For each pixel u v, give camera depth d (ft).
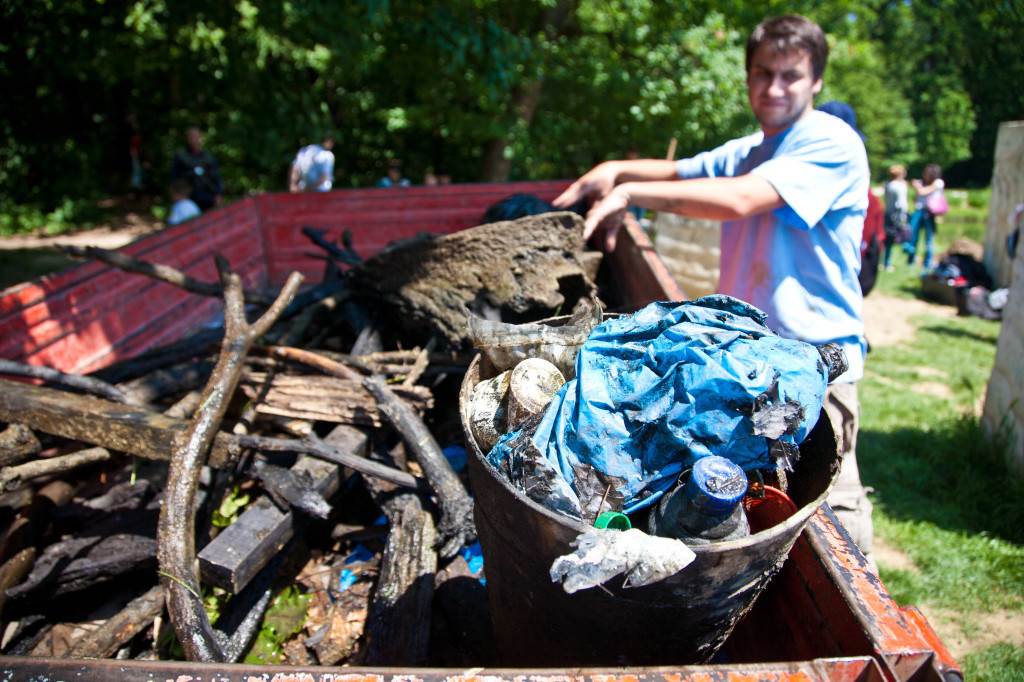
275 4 25.54
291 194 20.42
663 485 4.97
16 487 8.58
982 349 25.04
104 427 9.05
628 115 41.52
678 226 19.99
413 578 8.33
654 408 4.92
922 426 18.49
